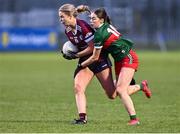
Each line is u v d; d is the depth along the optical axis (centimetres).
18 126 2561
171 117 2906
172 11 12681
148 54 11244
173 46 12588
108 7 12238
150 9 12556
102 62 2623
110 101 3734
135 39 12506
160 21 12644
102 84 2658
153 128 2467
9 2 12650
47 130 2427
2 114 3095
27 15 12612
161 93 4253
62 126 2547
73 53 2633
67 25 2581
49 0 12562
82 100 2636
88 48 2595
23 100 3803
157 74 6359
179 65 8000
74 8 2572
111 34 2530
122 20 12381
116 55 2559
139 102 3653
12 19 12625
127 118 2898
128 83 2553
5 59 9706
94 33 2553
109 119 2853
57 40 12094
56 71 6975
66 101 3731
